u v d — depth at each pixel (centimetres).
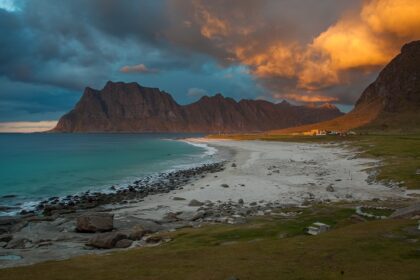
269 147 15950
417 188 4816
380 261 1683
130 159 12256
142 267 1766
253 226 2745
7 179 7450
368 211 3169
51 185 6775
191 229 2891
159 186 6406
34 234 3069
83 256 2066
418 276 1480
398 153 8644
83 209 4484
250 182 5903
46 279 1623
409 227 2270
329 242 2041
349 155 9775
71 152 16038
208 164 9906
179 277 1585
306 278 1511
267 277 1538
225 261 1803
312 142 17288
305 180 5984
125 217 3688
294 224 2744
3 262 2281
